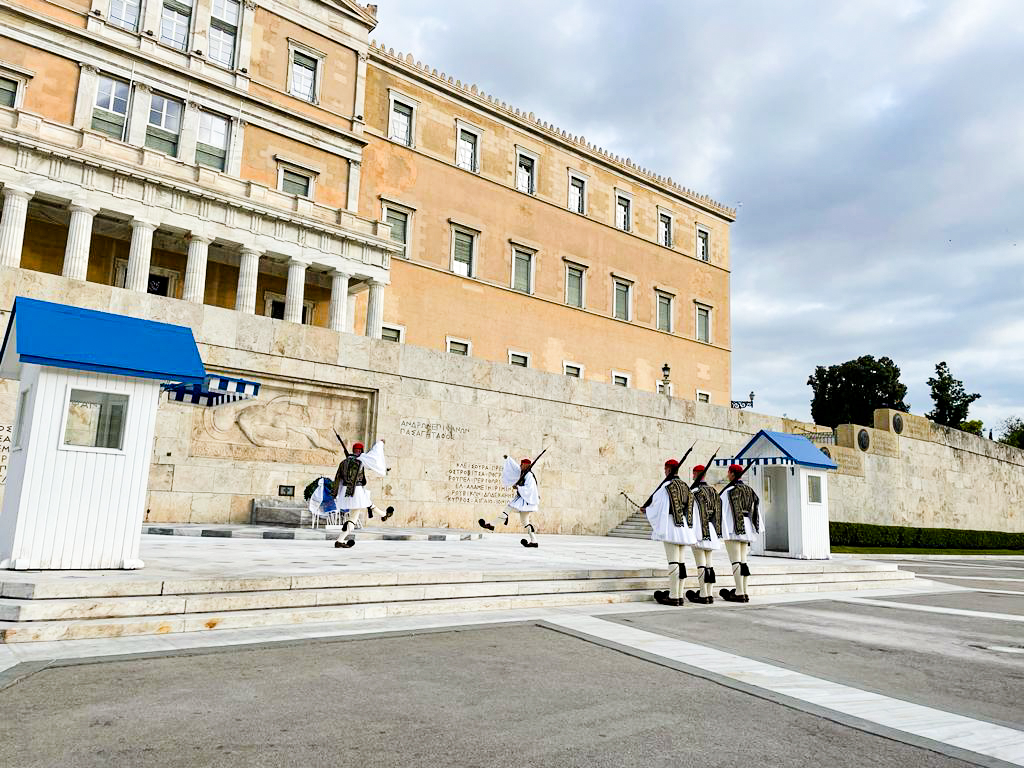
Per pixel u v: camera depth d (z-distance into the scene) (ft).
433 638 23.79
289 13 107.34
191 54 96.63
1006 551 138.41
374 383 73.05
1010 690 19.90
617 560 45.70
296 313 93.20
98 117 89.25
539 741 14.08
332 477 70.08
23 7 84.02
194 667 18.80
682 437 101.19
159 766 12.12
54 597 22.70
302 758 12.71
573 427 89.10
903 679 20.81
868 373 231.71
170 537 49.26
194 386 51.21
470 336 125.59
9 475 29.04
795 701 17.61
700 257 173.88
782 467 65.00
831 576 47.65
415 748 13.43
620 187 157.48
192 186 84.74
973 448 153.07
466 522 78.02
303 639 22.54
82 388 27.84
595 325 146.41
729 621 30.37
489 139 134.51
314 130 107.24
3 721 14.07
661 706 16.85
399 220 120.47
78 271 77.05
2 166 73.87
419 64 124.98
